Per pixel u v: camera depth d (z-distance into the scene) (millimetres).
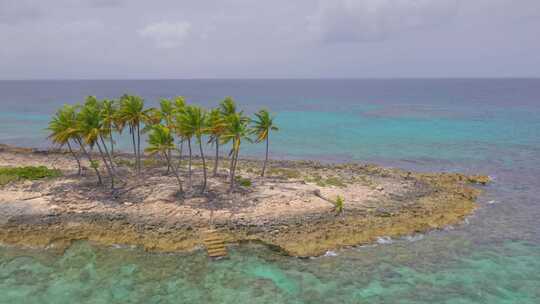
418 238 36156
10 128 98938
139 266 31000
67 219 37531
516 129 98188
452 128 101500
